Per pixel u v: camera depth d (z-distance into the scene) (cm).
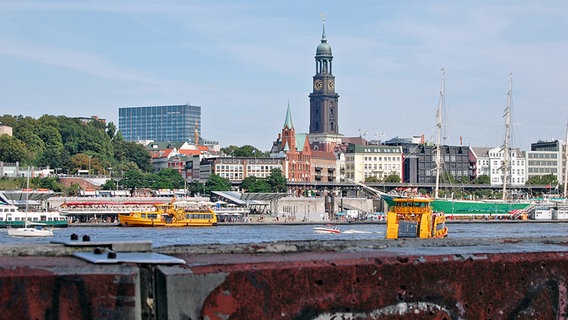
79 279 1285
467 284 1560
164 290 1327
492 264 1584
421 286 1520
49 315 1270
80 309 1284
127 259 1366
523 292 1605
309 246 1664
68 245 1531
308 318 1423
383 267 1493
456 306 1548
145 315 1337
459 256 1564
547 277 1628
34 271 1283
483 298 1571
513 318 1590
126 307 1302
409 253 1582
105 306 1295
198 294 1344
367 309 1472
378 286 1486
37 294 1266
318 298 1434
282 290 1410
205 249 1593
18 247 1503
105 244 1550
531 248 1723
